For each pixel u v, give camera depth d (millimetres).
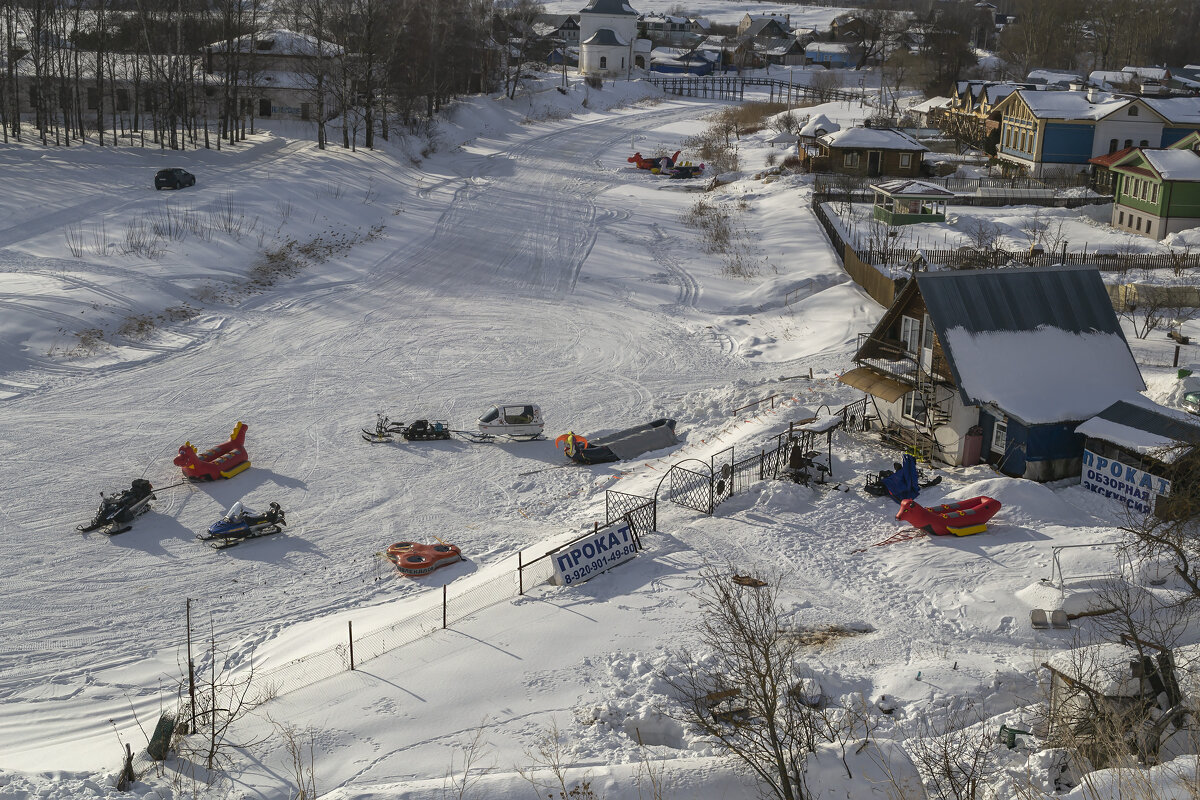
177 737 19266
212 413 41250
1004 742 18078
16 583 28344
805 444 35344
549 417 42156
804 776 16219
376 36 96188
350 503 34188
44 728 22016
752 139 113812
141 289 53344
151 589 28438
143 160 80188
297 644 24844
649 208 83000
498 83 140500
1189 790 13008
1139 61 168500
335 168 84188
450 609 25438
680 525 30469
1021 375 34469
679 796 16156
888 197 72375
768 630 22344
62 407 40969
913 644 23031
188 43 94562
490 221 76438
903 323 37438
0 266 53844
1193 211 68188
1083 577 25016
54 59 88000
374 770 18000
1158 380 39469
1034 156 88375
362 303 57250
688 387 45688
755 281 62344
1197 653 20594
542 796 16312
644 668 21469
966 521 29031
